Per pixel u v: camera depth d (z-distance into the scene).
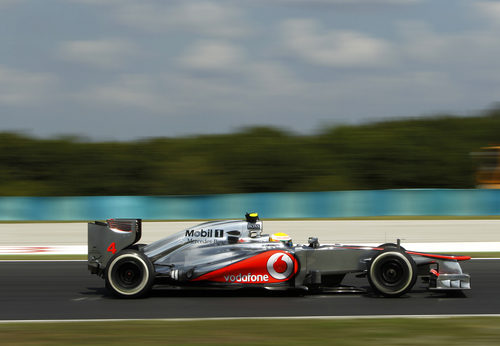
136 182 96.69
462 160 100.06
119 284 26.56
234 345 18.59
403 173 99.06
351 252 27.03
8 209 68.38
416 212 69.56
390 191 69.56
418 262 27.19
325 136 103.94
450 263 27.16
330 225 62.34
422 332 20.11
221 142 101.56
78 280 32.50
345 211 69.12
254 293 27.84
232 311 24.05
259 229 28.42
